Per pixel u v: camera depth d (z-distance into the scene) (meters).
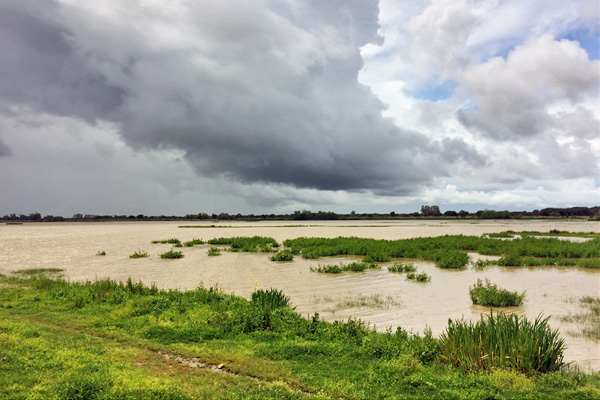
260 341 9.34
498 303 13.32
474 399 6.18
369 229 75.56
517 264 23.92
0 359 7.39
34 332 9.55
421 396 6.35
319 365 7.75
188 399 6.02
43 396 5.91
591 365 8.01
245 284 17.61
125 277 19.80
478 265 23.05
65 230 80.56
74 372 6.87
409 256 28.22
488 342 7.88
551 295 15.19
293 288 16.64
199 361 7.99
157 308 12.20
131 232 68.44
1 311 12.22
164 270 21.91
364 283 17.78
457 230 70.00
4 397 5.84
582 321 11.39
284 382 6.93
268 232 65.31
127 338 9.41
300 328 9.95
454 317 11.93
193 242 39.22
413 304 13.66
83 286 15.79
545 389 6.53
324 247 31.56
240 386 6.66
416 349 8.33
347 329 9.64
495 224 107.44
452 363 7.89
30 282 18.05
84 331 10.07
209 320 10.74
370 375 7.17
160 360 7.99
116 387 6.22
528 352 7.41
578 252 26.91
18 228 97.44
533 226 89.44
